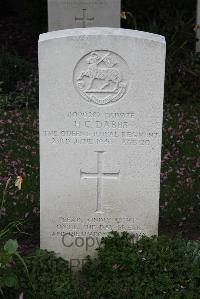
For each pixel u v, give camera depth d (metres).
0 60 4.49
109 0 4.49
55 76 2.26
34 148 3.40
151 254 2.26
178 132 3.58
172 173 3.15
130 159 2.36
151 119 2.31
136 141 2.34
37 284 2.20
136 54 2.24
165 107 3.96
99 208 2.41
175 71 4.25
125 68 2.26
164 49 2.24
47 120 2.30
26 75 4.49
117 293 2.23
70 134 2.32
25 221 2.74
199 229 2.81
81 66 2.25
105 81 2.27
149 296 2.19
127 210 2.42
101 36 2.22
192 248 2.34
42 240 2.44
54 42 2.22
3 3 6.45
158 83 2.27
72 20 4.53
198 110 3.96
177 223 2.82
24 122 3.71
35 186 2.99
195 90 4.20
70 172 2.36
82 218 2.42
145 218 2.43
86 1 4.49
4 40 5.77
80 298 2.25
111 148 2.35
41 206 2.40
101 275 2.30
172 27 4.87
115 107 2.30
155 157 2.36
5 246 2.14
